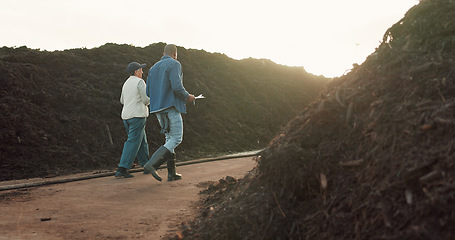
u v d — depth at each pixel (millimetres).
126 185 5320
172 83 5324
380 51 2670
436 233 1429
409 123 1910
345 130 2205
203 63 16312
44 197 4621
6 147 7387
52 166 7512
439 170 1592
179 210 3703
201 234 2443
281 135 2650
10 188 5367
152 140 10078
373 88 2316
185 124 11594
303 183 2164
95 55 12727
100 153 8570
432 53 2293
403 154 1793
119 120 10094
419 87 2084
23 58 10664
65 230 3143
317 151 2217
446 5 2512
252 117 14219
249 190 2488
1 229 3182
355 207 1807
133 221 3383
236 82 15906
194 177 5738
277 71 18938
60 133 8617
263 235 2064
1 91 8719
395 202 1645
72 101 9836
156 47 15031
